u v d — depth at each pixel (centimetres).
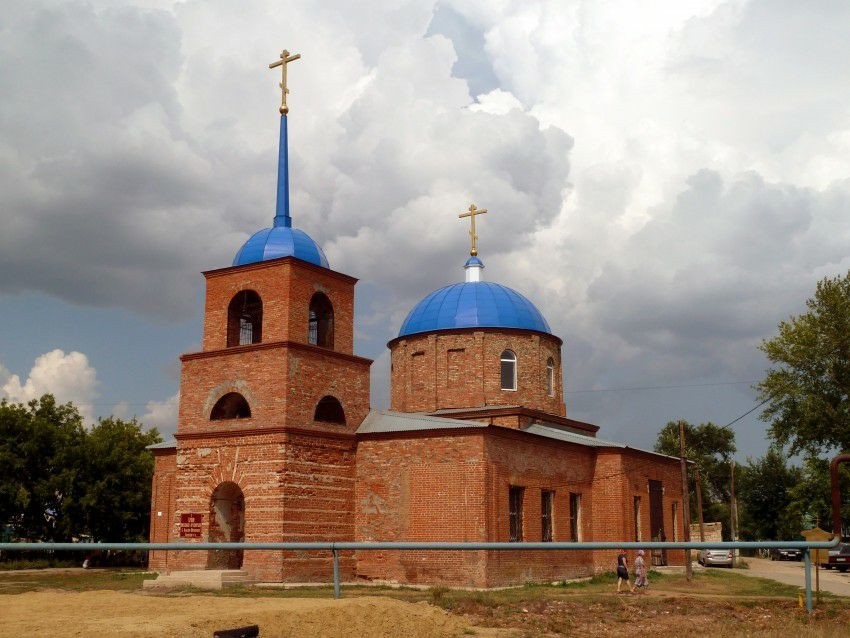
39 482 5462
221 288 3797
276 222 4028
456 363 4712
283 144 4162
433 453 3622
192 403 3738
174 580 3269
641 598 2680
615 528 4431
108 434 5881
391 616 1966
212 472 3609
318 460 3603
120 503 5638
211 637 1605
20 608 1953
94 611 1919
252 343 3834
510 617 2247
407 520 3612
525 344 4744
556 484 4141
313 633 1783
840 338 5719
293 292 3650
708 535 7088
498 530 3572
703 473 9656
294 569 3431
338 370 3788
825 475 6400
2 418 5469
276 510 3419
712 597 2838
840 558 5838
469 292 4872
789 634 1950
